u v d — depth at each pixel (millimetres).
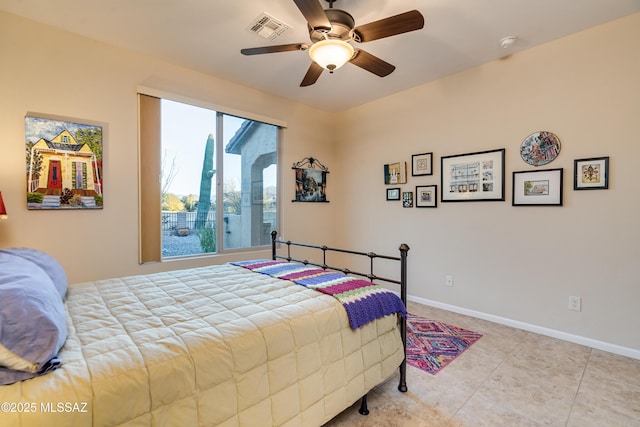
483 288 2943
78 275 2391
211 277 1964
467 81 3008
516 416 1581
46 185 2246
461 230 3094
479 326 2770
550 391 1792
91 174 2432
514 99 2707
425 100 3350
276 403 1179
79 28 2283
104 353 968
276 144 3758
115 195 2551
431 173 3312
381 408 1646
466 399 1723
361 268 4059
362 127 4016
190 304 1444
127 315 1296
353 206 4152
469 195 3018
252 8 2051
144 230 2707
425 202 3373
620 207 2230
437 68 2971
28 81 2180
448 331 2654
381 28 1712
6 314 843
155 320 1247
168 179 2928
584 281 2387
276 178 3775
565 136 2449
